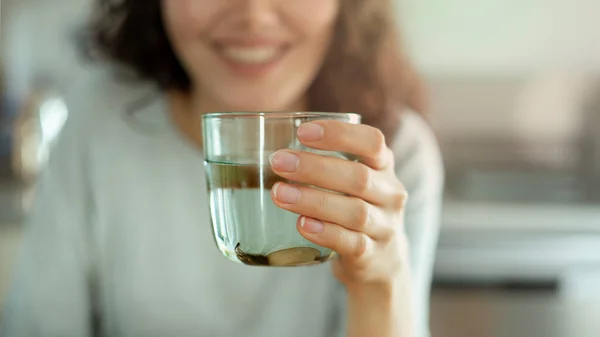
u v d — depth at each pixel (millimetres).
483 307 1513
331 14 630
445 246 1532
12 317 698
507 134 1988
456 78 1952
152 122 723
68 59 1842
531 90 1950
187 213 713
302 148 450
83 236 723
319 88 770
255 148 442
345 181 450
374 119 764
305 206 441
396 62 826
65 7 1825
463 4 1855
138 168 716
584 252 1521
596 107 1939
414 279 690
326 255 468
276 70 624
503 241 1529
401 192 482
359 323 532
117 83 768
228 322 712
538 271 1527
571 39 1871
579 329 1499
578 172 1980
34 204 736
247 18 591
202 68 629
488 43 1880
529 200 1826
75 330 709
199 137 715
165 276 714
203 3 597
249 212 443
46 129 1810
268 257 449
